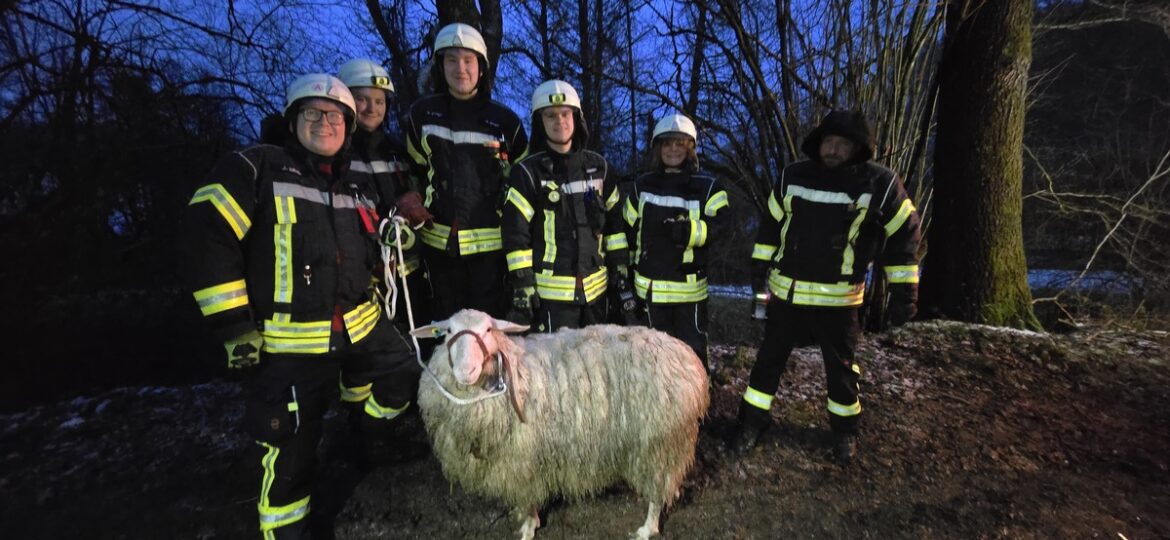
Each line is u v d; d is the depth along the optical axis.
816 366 4.85
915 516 2.90
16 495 2.99
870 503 3.02
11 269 6.34
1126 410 4.20
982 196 5.89
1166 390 4.52
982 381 4.64
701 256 3.52
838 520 2.88
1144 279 8.05
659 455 2.57
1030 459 3.49
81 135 6.61
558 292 3.31
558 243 3.31
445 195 3.50
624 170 11.02
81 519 2.81
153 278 8.25
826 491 3.12
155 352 7.88
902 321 3.03
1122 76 10.27
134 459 3.37
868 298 6.38
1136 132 9.93
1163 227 8.13
